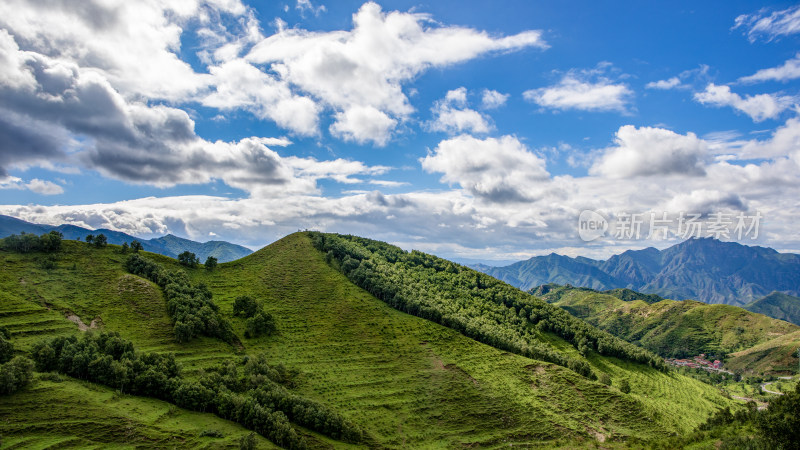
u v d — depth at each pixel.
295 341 174.25
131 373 113.75
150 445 91.44
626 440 138.25
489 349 187.88
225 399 115.31
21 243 171.38
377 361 167.88
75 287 160.62
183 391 113.50
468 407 146.12
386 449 120.75
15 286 149.25
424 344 184.12
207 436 100.56
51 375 105.25
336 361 164.50
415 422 136.62
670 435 143.88
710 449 96.25
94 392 105.25
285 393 127.81
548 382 167.38
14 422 87.00
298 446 107.00
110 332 133.50
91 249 189.88
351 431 121.25
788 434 84.88
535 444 131.50
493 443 130.62
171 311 160.25
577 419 147.62
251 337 169.62
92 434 89.69
